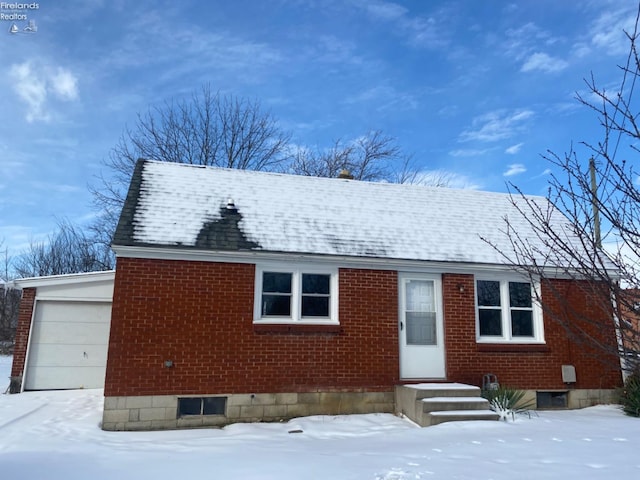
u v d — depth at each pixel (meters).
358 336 10.97
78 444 7.94
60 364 13.25
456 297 11.72
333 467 6.14
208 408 10.02
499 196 15.06
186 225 10.78
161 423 9.56
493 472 5.79
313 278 11.16
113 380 9.47
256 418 10.09
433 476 5.66
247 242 10.73
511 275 12.22
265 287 10.83
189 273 10.23
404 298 11.60
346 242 11.52
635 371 4.09
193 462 6.53
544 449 7.04
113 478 5.68
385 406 10.83
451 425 9.02
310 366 10.55
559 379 11.85
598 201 4.02
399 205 13.55
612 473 5.64
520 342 11.86
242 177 13.04
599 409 11.51
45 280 13.33
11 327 28.81
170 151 27.47
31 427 9.04
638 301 3.89
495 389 10.75
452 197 14.51
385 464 6.28
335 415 10.45
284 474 5.82
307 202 12.70
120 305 9.74
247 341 10.30
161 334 9.84
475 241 12.57
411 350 11.36
